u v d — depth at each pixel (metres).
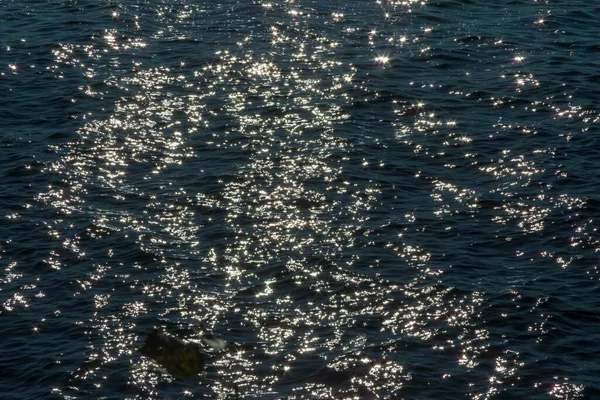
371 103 37.09
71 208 29.55
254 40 43.47
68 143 33.72
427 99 37.53
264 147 33.41
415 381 21.41
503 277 25.77
